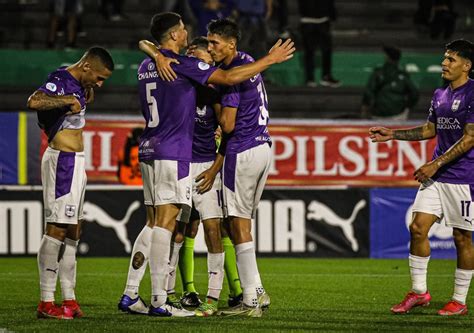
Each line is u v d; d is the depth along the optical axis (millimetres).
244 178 21391
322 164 42938
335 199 42219
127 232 41031
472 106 22203
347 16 61500
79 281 31078
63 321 20594
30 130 41188
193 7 50906
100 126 41156
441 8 56969
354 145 43188
